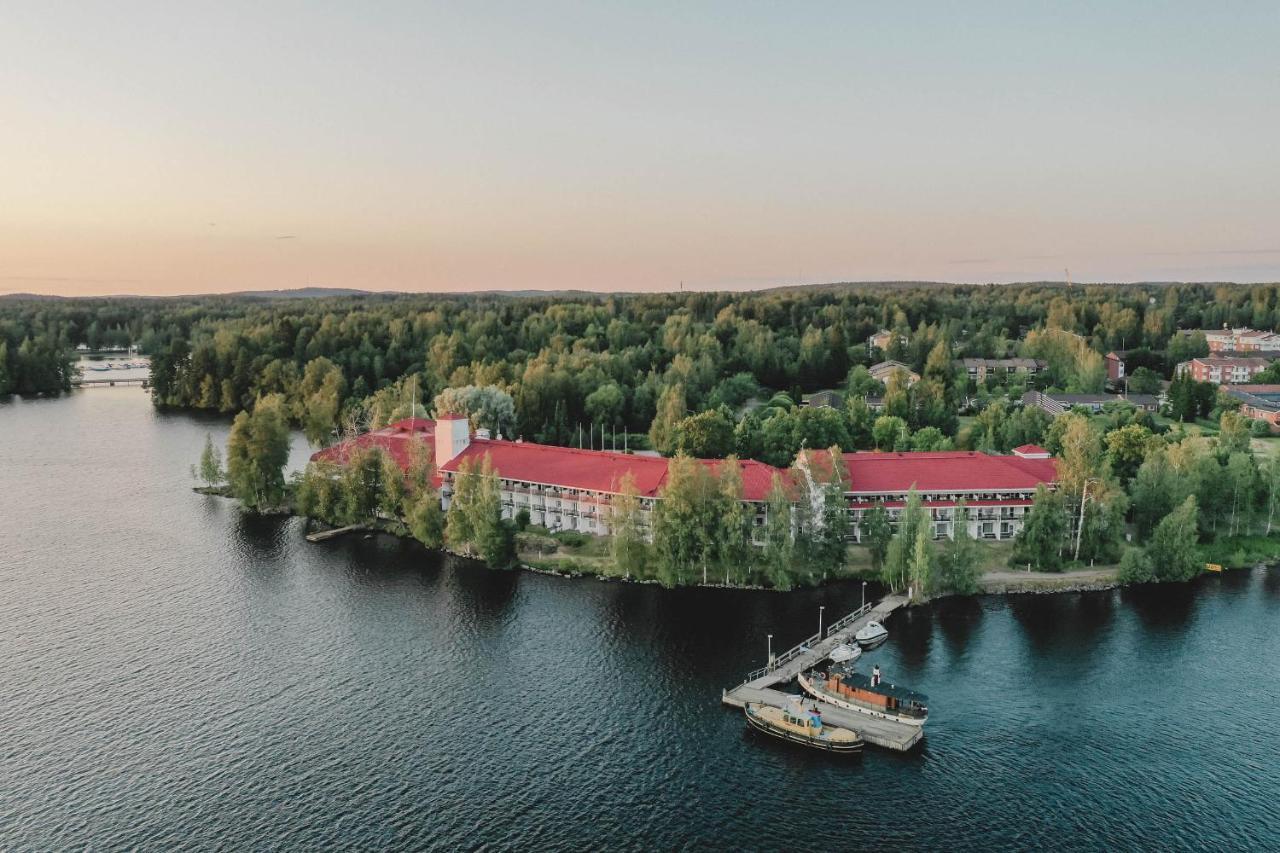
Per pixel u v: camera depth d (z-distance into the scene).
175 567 176.25
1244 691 126.06
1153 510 178.50
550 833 98.19
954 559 158.50
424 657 137.25
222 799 102.94
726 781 107.25
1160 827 98.62
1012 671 131.75
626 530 165.38
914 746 113.75
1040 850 95.50
